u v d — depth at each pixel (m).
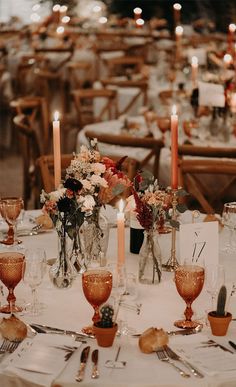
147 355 2.01
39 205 5.11
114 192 2.53
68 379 1.86
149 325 2.21
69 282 2.50
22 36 11.74
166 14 14.59
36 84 9.70
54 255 2.83
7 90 9.98
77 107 7.42
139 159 4.77
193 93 5.14
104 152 4.89
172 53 9.95
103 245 2.68
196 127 5.20
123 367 1.93
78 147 5.59
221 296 2.13
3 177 7.52
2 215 2.94
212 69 6.10
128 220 3.21
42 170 3.88
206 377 1.89
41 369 1.90
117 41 11.77
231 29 6.30
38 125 7.97
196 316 2.28
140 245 2.87
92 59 10.20
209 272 2.25
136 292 2.38
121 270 2.21
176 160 2.66
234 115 5.40
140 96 7.72
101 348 2.04
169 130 5.07
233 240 3.01
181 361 1.96
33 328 2.16
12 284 2.31
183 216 3.29
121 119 6.03
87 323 2.23
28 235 3.08
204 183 4.62
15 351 1.99
